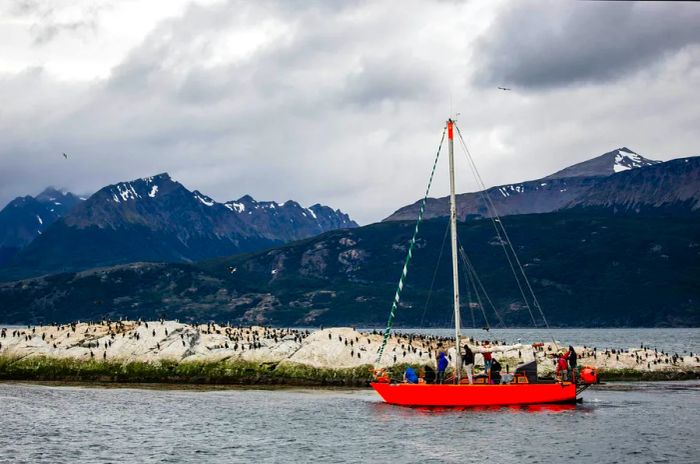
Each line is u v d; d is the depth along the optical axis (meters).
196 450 68.50
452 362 98.56
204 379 114.25
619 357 129.75
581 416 84.62
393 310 110.88
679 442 71.31
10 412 87.38
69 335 126.19
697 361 134.00
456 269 92.12
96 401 96.38
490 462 64.38
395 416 85.12
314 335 119.94
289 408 90.94
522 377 91.75
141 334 122.25
